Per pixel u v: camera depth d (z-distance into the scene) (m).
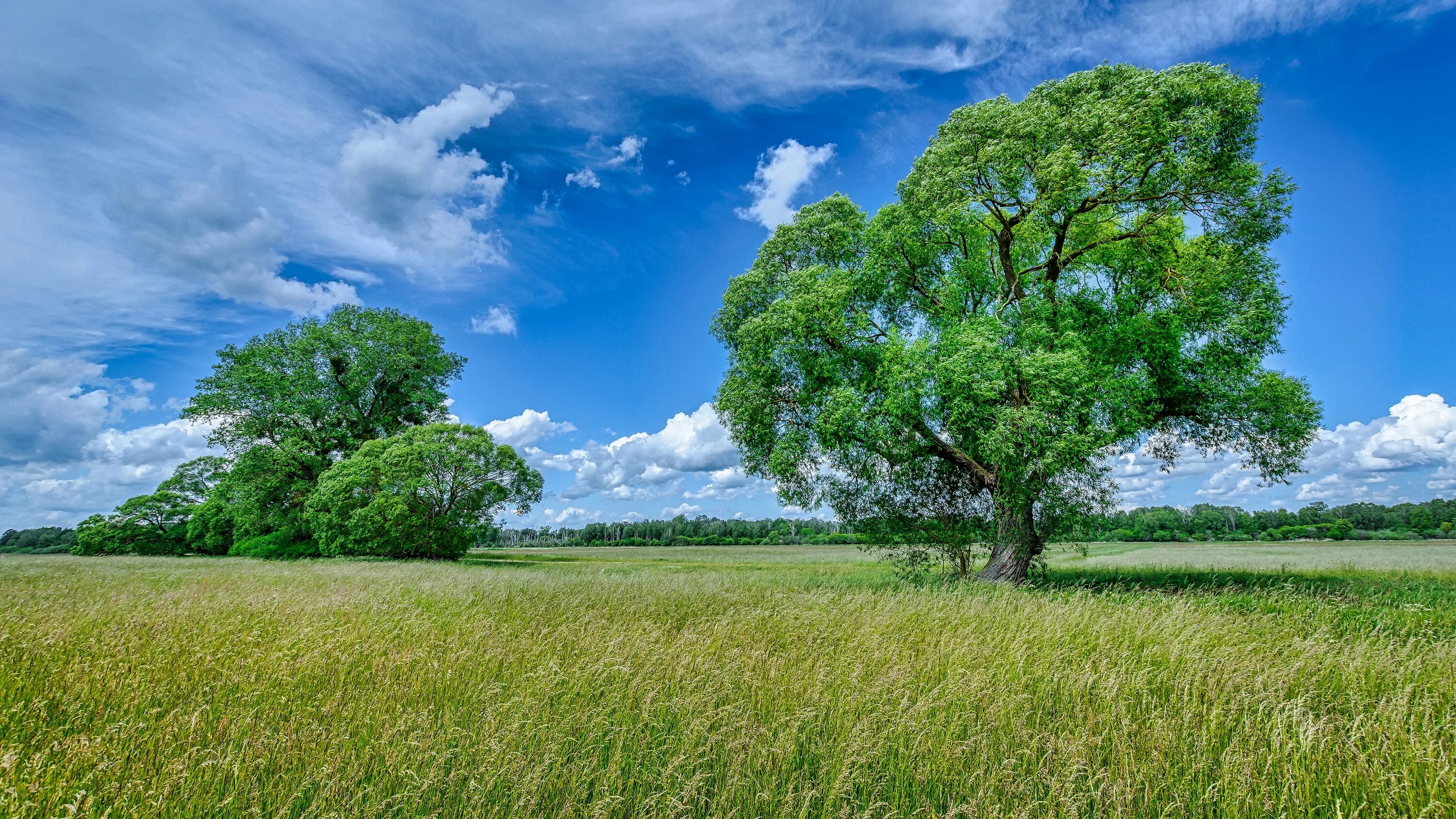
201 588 14.21
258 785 3.69
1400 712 4.89
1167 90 14.62
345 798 3.49
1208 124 14.05
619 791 3.70
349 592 13.07
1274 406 16.61
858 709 4.94
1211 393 17.20
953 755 4.04
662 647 6.75
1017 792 3.72
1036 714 5.03
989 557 18.77
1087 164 15.53
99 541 52.75
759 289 19.34
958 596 11.17
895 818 3.51
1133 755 4.09
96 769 3.72
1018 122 15.57
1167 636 7.54
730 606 10.84
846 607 9.79
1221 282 15.78
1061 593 11.91
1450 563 28.48
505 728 4.25
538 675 5.73
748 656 6.48
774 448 17.95
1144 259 17.84
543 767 3.66
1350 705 5.16
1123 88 15.25
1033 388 14.15
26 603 11.03
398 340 42.16
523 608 10.60
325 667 6.21
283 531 38.94
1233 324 15.17
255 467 37.50
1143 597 11.41
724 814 3.46
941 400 14.96
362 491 34.09
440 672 5.99
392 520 32.44
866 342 17.73
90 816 3.23
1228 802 3.64
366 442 36.66
